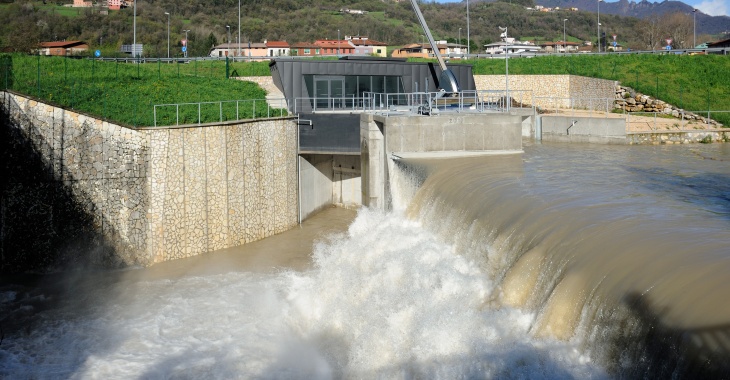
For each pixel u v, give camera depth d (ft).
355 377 58.80
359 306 70.74
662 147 130.41
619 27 559.38
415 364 52.90
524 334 50.55
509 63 198.18
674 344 38.40
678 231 54.54
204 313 82.94
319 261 98.12
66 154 101.81
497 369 46.68
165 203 103.86
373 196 106.22
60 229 102.06
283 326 77.00
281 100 141.49
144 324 80.74
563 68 189.98
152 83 140.26
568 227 58.65
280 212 120.26
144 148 102.06
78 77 137.28
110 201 102.27
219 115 118.01
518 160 96.84
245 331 76.79
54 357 73.51
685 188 79.87
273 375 65.26
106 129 101.60
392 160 99.86
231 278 96.22
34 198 101.76
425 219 83.30
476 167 90.07
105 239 102.32
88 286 94.79
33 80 125.08
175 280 96.07
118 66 159.84
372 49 354.13
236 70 186.80
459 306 59.11
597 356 44.04
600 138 132.87
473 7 579.89
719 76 175.83
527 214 65.26
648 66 185.47
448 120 100.53
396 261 72.54
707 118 153.48
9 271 101.24
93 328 80.33
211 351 72.23
